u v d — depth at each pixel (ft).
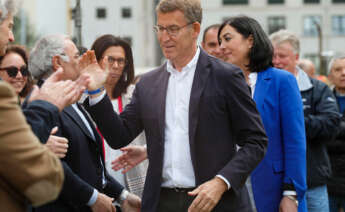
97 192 8.77
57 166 5.74
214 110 8.46
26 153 5.39
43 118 6.57
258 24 11.33
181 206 8.54
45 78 9.18
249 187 10.99
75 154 8.76
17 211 5.61
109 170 11.72
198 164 8.41
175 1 8.53
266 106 10.80
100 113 8.53
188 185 8.53
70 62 9.08
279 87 10.84
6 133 5.32
